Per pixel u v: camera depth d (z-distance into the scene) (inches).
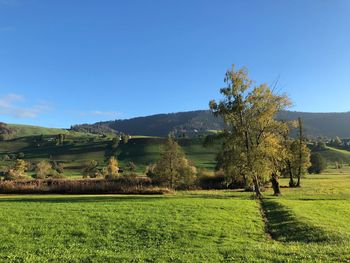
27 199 2251.5
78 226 1247.5
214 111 2404.0
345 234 1027.9
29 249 960.3
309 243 966.4
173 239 1082.1
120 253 858.1
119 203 1857.8
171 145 3644.2
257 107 2345.0
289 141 3398.1
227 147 2377.0
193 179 3592.5
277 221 1346.0
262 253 759.1
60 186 3093.0
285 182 4286.4
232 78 2345.0
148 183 3518.7
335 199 2132.1
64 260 772.0
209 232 1149.1
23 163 5890.8
